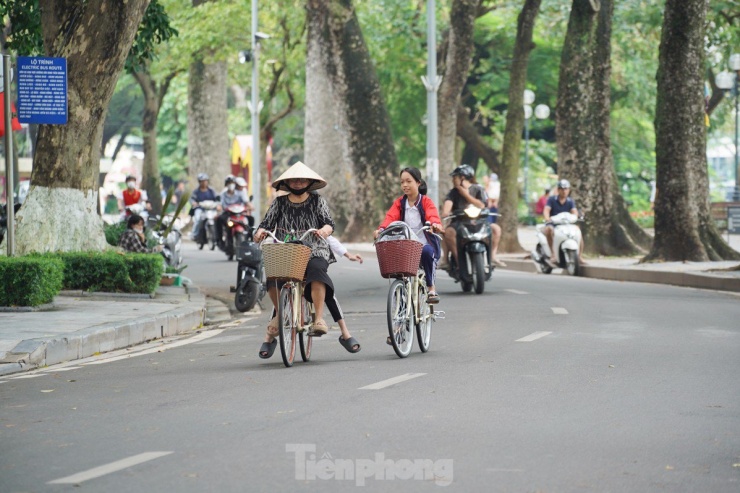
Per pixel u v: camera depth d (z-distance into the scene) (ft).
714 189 453.17
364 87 232.53
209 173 311.88
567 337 76.38
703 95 159.33
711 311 94.48
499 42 330.34
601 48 185.37
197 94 311.68
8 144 94.43
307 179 66.23
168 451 42.39
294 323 66.18
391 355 70.08
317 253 67.05
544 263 161.58
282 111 308.19
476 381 58.08
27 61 94.17
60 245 109.29
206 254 206.08
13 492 37.01
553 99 342.44
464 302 105.60
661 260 158.81
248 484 37.22
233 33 285.43
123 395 56.65
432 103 202.39
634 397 53.21
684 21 157.17
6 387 60.95
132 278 104.63
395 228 70.08
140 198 177.27
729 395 53.88
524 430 45.47
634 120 361.10
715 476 38.42
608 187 185.78
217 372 64.34
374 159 233.14
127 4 108.47
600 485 37.01
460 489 36.42
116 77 111.14
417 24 291.17
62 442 44.86
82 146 110.42
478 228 115.34
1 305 91.15
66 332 76.28
